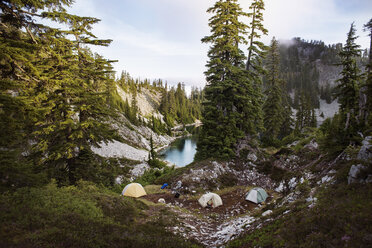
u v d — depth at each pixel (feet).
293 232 18.33
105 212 28.48
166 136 263.29
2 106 21.80
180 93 416.26
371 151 26.25
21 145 29.32
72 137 38.52
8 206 19.81
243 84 72.54
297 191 34.99
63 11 34.47
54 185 30.91
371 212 15.93
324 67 488.02
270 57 107.65
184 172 65.62
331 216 17.54
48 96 35.47
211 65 73.00
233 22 68.80
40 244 15.65
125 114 229.86
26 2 28.30
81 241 17.30
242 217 38.45
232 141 69.97
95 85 49.44
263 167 69.77
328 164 48.96
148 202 45.52
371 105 48.85
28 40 30.19
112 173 59.31
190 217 38.96
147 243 20.97
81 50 42.04
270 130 109.50
